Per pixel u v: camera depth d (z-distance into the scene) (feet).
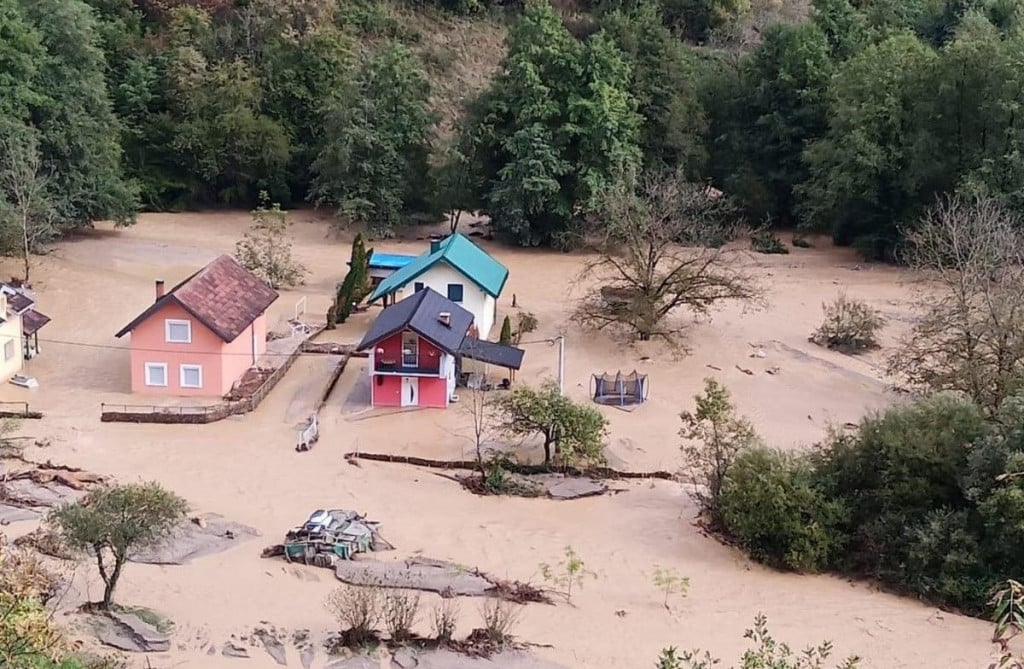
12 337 129.90
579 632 74.43
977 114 196.95
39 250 181.78
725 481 96.07
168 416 117.80
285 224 197.88
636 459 113.09
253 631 71.15
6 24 180.04
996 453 87.40
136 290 167.02
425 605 76.89
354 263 158.71
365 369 138.10
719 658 71.36
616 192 166.30
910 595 86.69
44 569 68.03
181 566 81.10
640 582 84.02
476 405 124.36
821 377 139.85
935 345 127.85
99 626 68.54
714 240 210.18
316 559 83.30
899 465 92.22
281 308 163.02
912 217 199.82
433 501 99.30
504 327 141.90
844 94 208.44
